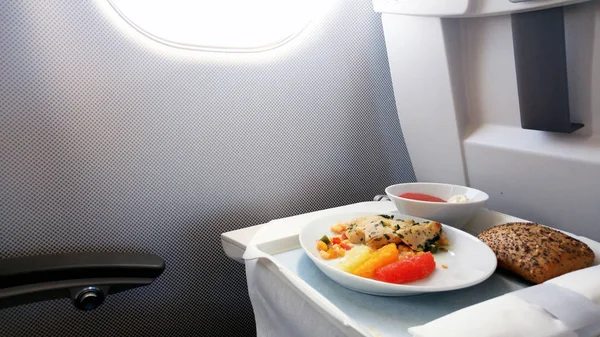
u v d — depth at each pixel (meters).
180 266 1.10
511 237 0.82
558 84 0.89
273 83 1.15
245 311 1.20
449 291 0.77
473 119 1.12
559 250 0.77
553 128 0.93
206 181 1.10
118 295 1.04
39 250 0.96
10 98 0.90
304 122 1.21
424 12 1.03
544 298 0.61
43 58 0.91
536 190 1.01
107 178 1.00
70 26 0.93
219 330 1.17
